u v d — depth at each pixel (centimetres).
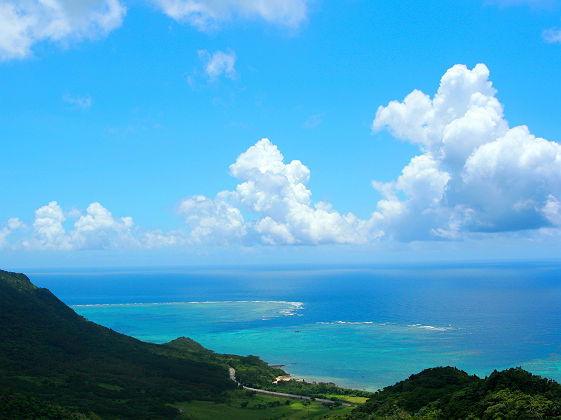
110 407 10606
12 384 10650
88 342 16212
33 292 18750
